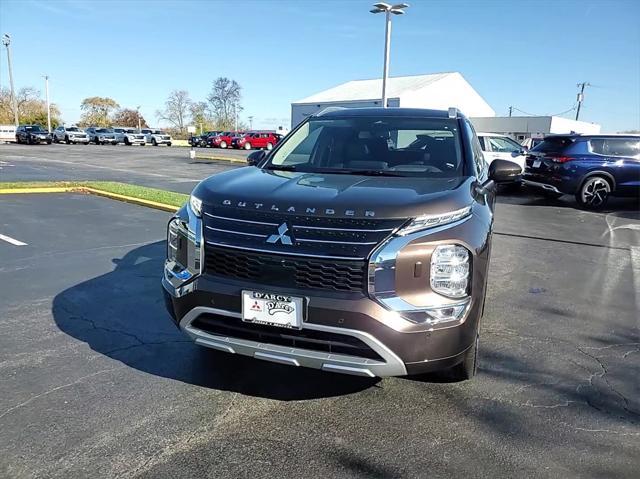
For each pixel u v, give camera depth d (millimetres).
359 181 3363
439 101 48719
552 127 45719
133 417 2963
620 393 3326
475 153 4070
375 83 54750
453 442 2775
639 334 4363
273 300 2729
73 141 47062
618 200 14062
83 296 5027
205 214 3014
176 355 3781
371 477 2486
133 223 8812
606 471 2539
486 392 3316
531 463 2600
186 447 2701
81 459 2574
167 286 3172
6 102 71250
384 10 25062
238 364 3656
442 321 2707
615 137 12211
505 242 8148
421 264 2662
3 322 4328
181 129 76125
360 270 2639
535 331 4387
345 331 2643
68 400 3121
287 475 2492
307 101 52875
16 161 23891
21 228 8172
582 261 6949
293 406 3127
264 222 2809
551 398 3252
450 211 2801
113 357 3727
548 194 13617
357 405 3145
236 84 76250
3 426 2830
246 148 46281
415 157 3955
